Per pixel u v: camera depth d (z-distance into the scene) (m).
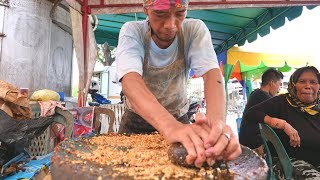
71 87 4.26
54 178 0.70
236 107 9.38
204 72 1.18
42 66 3.37
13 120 1.44
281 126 2.12
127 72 1.09
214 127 0.74
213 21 5.16
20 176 1.39
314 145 2.11
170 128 0.81
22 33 3.16
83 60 3.63
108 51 9.25
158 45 1.31
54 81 3.68
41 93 2.46
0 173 1.34
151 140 1.09
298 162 2.02
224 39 6.38
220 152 0.69
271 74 3.66
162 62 1.37
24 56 3.17
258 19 4.89
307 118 2.21
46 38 3.42
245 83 7.42
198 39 1.28
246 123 2.43
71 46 4.20
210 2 3.86
